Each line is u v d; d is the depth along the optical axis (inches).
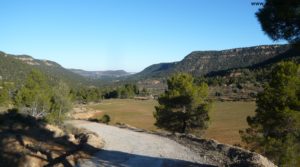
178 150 932.6
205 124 1665.8
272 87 1024.9
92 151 863.7
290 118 970.7
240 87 6274.6
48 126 1099.9
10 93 2418.8
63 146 847.7
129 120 3405.5
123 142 1111.6
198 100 1640.0
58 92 1846.7
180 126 1685.5
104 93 7234.3
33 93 1745.8
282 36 445.4
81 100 5398.6
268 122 1011.9
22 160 621.9
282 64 1027.3
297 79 997.2
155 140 1174.3
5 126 917.8
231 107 4229.8
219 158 795.4
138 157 819.4
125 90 6919.3
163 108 1685.5
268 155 970.1
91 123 2207.2
